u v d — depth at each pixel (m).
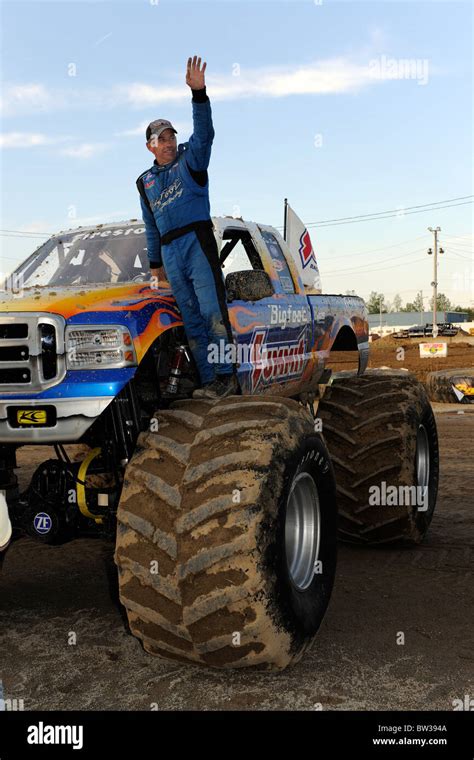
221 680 3.25
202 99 3.85
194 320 4.05
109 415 3.84
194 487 3.06
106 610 4.16
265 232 5.41
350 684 3.20
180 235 3.98
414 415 5.42
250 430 3.21
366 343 6.78
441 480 7.86
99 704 3.04
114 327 3.47
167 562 3.00
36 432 3.40
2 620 4.00
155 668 3.37
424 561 5.12
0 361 3.44
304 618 3.31
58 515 3.88
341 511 5.41
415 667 3.37
